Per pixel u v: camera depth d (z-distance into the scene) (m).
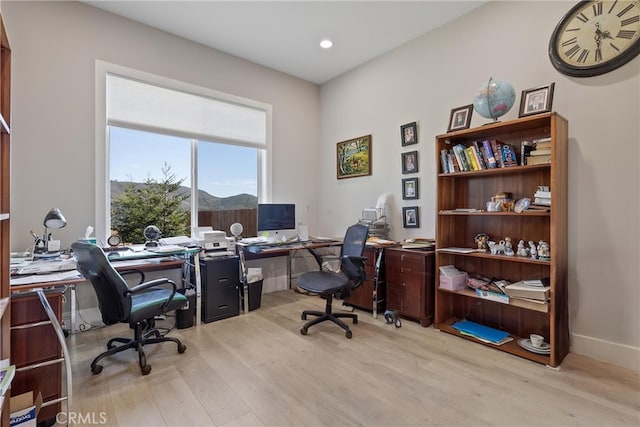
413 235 3.47
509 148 2.46
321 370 2.12
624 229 2.15
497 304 2.75
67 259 2.32
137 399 1.79
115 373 2.07
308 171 4.56
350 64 4.04
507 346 2.40
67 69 2.75
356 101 4.11
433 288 2.96
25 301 1.57
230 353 2.36
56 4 2.69
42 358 1.60
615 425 1.58
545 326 2.47
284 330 2.81
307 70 4.22
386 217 3.69
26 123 2.57
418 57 3.39
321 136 4.65
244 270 3.31
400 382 1.97
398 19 3.07
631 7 2.09
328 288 2.66
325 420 1.63
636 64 2.09
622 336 2.16
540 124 2.36
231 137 3.82
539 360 2.20
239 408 1.72
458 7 2.88
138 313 2.08
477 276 2.84
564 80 2.38
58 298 1.66
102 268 1.91
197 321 2.92
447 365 2.18
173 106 3.38
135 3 2.83
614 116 2.17
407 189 3.50
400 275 3.07
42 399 1.58
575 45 2.31
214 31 3.29
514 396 1.82
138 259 2.60
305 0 2.78
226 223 3.88
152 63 3.21
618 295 2.18
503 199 2.56
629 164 2.12
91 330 2.80
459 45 3.03
